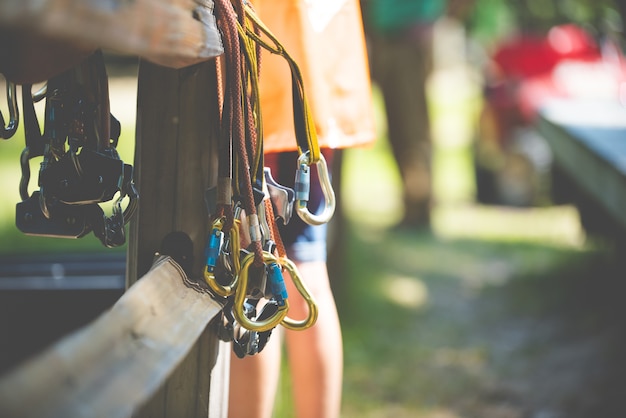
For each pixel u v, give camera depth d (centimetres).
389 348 520
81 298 309
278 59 227
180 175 199
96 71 178
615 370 443
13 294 309
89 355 116
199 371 200
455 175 1218
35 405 97
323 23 231
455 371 480
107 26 112
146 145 199
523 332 548
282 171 238
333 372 240
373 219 949
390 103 888
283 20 226
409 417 416
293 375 242
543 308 591
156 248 200
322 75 228
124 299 141
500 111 1000
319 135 224
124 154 1019
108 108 180
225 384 210
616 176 446
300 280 186
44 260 387
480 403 432
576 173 603
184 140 198
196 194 199
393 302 625
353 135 234
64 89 178
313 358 237
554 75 1002
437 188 1046
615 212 454
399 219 928
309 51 225
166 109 198
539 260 742
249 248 188
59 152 178
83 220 183
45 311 310
